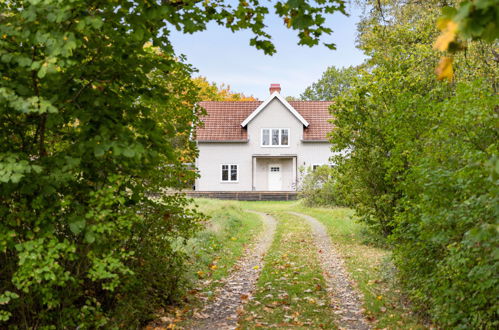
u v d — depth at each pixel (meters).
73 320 4.46
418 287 6.30
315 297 7.42
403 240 6.73
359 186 12.32
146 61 4.11
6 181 3.28
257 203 29.36
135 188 5.11
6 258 4.09
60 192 4.26
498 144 4.48
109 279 5.33
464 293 4.64
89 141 3.82
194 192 31.88
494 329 4.32
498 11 1.51
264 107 33.97
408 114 6.74
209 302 7.09
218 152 33.97
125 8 3.84
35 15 3.27
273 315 6.44
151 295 6.39
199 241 11.63
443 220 4.79
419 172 5.29
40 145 4.17
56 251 3.74
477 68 10.39
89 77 4.05
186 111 6.51
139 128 4.35
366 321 6.10
